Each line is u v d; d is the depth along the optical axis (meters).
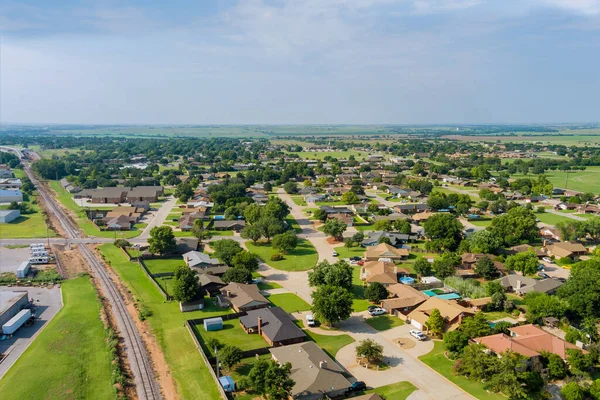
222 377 70.88
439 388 71.25
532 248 147.75
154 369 75.44
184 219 184.00
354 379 73.38
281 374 66.19
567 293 97.44
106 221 184.50
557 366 74.00
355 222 192.12
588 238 164.88
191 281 101.62
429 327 89.62
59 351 79.88
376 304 106.62
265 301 101.81
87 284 114.38
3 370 73.88
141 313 96.81
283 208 185.62
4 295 97.81
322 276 111.75
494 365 70.00
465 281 115.25
